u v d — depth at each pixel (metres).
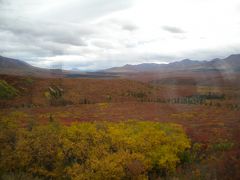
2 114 35.28
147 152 17.95
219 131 27.12
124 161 16.08
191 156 19.25
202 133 26.41
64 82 83.06
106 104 58.84
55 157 17.42
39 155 17.41
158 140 19.97
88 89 77.69
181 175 15.22
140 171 15.57
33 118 32.88
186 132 26.64
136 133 21.70
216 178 12.53
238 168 12.92
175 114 42.78
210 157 17.88
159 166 17.02
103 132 20.22
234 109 50.41
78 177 14.80
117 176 15.17
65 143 18.00
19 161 17.12
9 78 76.62
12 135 20.22
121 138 19.17
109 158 16.33
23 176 15.52
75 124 24.41
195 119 37.25
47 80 82.38
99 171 15.16
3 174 15.70
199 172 13.91
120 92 77.81
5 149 18.11
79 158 17.12
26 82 76.00
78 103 62.22
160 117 39.16
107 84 86.00
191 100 66.44
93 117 38.19
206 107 53.81
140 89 84.69
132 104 59.28
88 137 19.23
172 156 17.53
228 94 65.75
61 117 37.00
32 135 19.64
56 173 16.33
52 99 64.12
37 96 65.69
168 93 82.31
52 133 19.86
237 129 27.59
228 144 20.78
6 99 59.38
